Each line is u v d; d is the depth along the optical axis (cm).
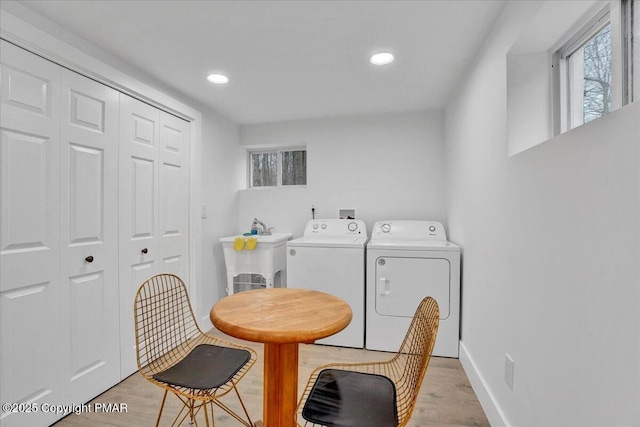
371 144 311
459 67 206
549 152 108
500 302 151
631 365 73
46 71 152
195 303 257
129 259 200
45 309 153
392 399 108
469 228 207
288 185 349
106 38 171
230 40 173
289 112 298
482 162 178
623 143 75
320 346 253
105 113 183
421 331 112
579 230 92
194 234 258
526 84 138
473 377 192
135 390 187
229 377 119
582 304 91
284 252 307
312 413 99
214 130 295
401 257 240
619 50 88
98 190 179
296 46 180
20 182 142
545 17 112
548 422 108
